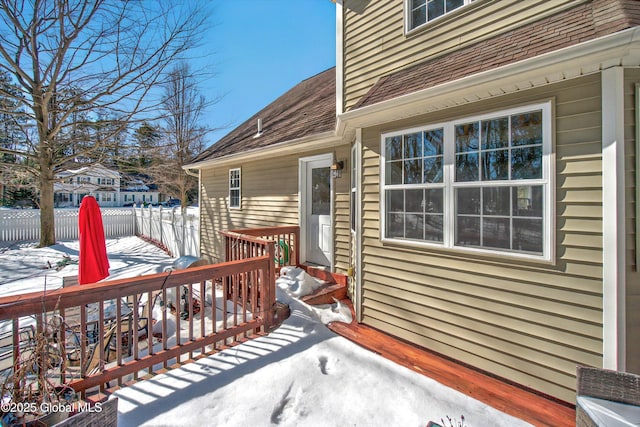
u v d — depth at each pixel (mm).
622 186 2297
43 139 10555
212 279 3285
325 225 5973
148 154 11969
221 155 8445
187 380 2738
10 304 2076
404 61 3986
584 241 2447
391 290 3809
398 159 3770
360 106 3779
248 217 7879
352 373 2891
